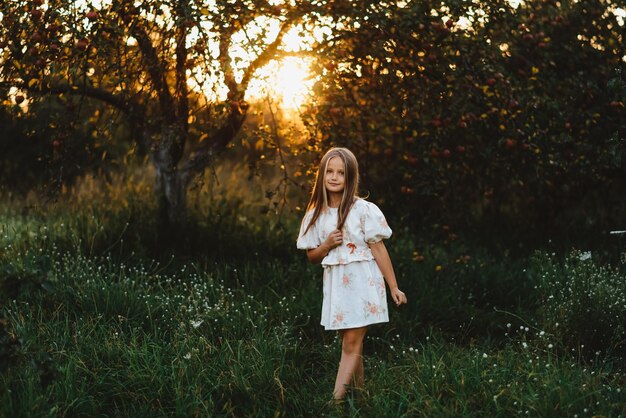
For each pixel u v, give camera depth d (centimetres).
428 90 480
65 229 593
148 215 639
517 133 490
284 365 375
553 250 635
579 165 573
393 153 576
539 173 581
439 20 454
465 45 480
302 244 368
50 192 534
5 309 409
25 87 446
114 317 428
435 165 511
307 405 339
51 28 401
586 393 326
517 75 524
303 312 463
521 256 638
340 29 450
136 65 473
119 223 616
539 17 538
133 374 351
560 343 417
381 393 337
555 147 530
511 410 316
